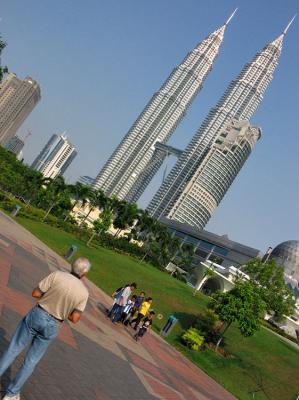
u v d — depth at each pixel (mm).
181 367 21734
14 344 5750
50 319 5672
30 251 27125
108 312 21672
